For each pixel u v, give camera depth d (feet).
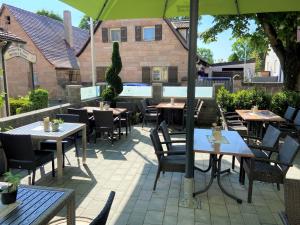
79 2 9.11
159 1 11.60
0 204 5.79
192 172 10.45
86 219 7.79
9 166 11.44
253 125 18.93
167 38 50.96
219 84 26.71
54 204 5.96
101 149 18.26
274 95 23.20
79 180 13.06
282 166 10.96
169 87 28.25
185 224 9.44
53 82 54.44
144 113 25.03
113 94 25.71
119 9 11.23
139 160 16.03
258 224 9.52
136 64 53.11
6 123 14.48
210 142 11.48
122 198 11.29
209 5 12.11
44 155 12.26
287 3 11.52
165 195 11.57
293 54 25.63
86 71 55.01
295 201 6.88
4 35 25.17
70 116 16.25
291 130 18.62
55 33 64.85
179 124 26.32
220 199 11.25
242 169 12.53
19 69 55.52
